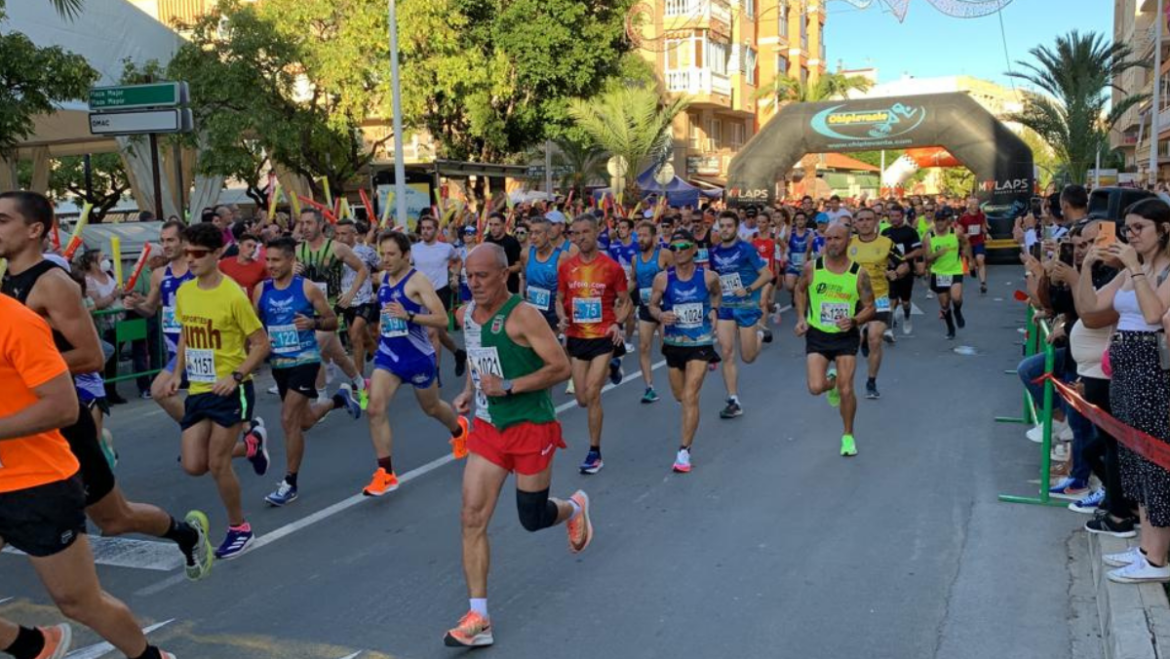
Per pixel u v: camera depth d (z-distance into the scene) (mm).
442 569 5559
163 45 22375
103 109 14188
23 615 5051
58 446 3635
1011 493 6723
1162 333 4656
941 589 5086
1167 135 40500
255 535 6219
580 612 4902
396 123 18828
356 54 23734
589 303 7492
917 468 7410
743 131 49562
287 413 6891
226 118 21453
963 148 26953
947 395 10180
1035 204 15727
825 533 5984
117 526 4633
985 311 17391
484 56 26266
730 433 8719
